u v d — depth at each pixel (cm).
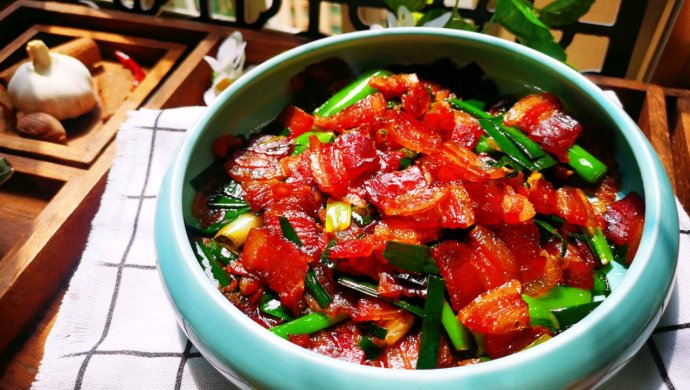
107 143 42
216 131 33
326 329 29
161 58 48
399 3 46
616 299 26
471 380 24
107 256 36
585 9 44
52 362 32
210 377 31
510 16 43
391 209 29
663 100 41
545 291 28
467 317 27
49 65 46
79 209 38
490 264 28
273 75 35
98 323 34
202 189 32
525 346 27
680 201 38
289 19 65
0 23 51
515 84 35
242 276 30
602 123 32
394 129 32
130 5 53
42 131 44
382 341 28
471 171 29
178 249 28
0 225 39
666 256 27
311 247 29
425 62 36
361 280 29
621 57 46
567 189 31
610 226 31
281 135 35
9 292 34
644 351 31
